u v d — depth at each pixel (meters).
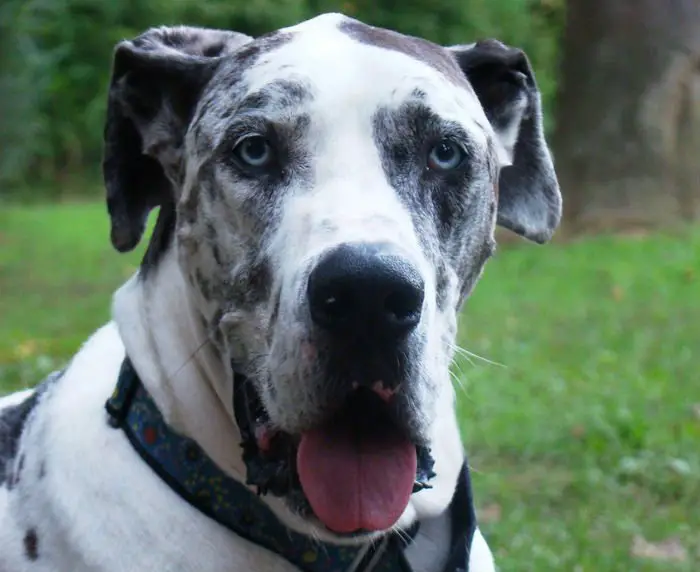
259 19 30.88
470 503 3.69
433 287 3.15
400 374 2.92
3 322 11.58
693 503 6.66
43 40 29.39
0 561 3.61
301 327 2.93
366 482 3.05
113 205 3.87
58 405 3.73
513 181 4.28
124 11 30.25
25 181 27.25
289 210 3.20
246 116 3.32
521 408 8.33
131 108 3.77
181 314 3.51
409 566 3.55
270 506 3.39
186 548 3.37
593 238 16.69
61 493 3.48
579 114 17.55
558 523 6.25
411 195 3.30
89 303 12.77
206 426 3.41
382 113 3.30
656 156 17.23
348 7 32.34
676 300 12.77
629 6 17.14
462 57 3.99
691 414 8.27
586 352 10.27
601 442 7.56
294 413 2.98
